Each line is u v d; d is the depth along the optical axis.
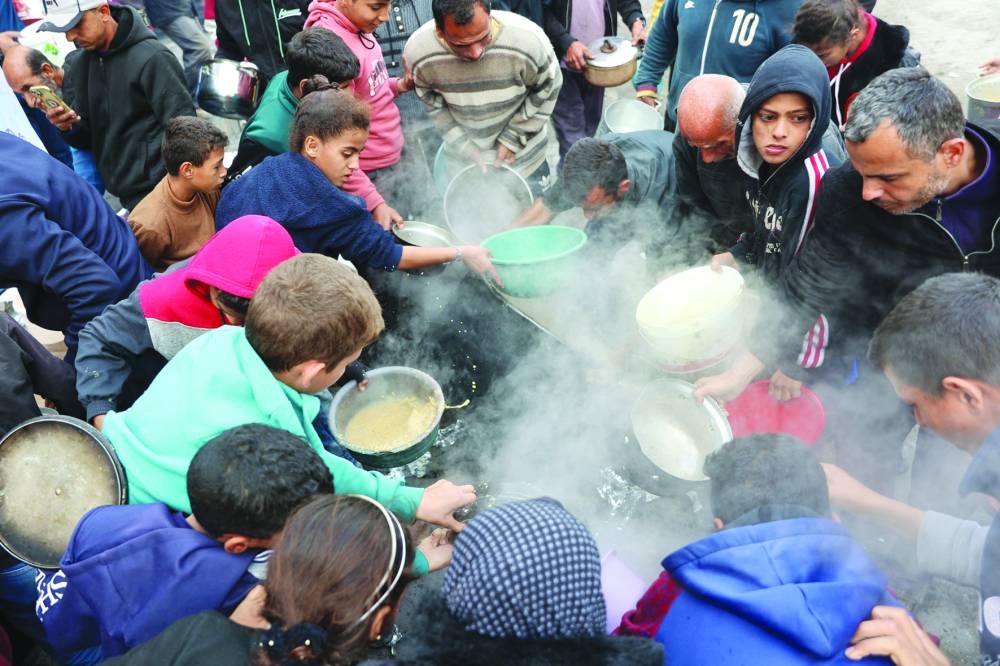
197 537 1.31
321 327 1.40
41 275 2.01
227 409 1.44
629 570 1.56
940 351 1.20
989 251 1.64
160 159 3.15
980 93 3.38
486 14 2.75
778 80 1.83
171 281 1.81
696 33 3.02
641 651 0.99
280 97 2.64
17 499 1.50
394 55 3.50
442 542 1.60
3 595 1.76
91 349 1.85
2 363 1.85
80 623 1.46
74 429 1.51
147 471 1.45
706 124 2.07
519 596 0.96
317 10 2.95
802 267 1.95
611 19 4.05
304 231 2.20
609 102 4.88
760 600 1.05
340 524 1.03
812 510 1.20
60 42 3.44
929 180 1.53
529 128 3.13
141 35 2.99
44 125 3.61
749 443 1.29
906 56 2.73
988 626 1.18
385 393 2.05
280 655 0.98
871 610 1.11
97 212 2.18
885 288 1.87
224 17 3.71
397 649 1.06
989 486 1.19
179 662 1.10
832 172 1.79
